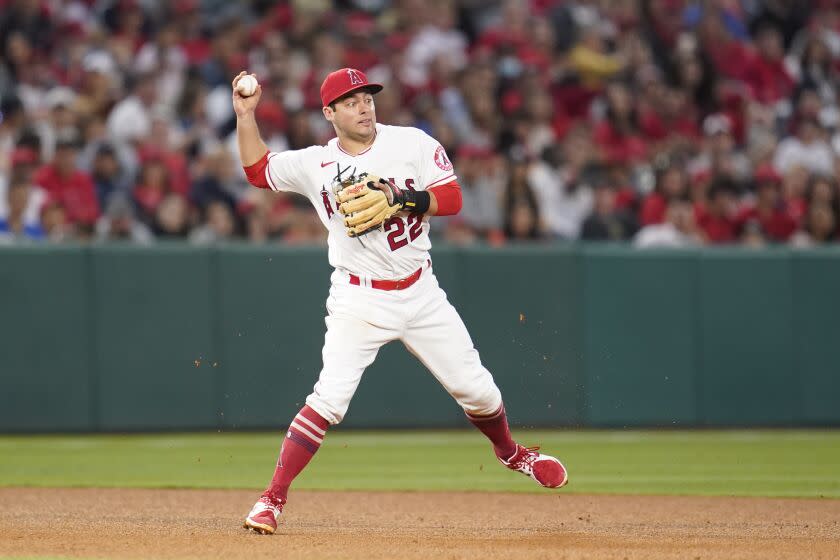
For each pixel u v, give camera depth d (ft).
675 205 138.10
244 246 119.55
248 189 134.31
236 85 58.65
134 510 70.64
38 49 150.51
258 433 119.34
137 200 126.82
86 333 115.55
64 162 123.85
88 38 150.20
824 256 130.21
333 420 58.29
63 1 156.87
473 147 147.23
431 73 156.04
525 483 87.04
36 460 99.55
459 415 123.75
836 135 172.45
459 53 172.24
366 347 58.59
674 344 126.41
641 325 125.80
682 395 126.41
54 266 114.73
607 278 125.29
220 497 77.61
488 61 160.76
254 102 59.06
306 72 153.17
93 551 52.39
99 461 99.14
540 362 123.65
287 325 120.16
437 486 85.46
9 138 131.85
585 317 124.98
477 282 122.62
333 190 57.77
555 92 162.09
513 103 153.99
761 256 128.77
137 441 113.19
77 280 115.34
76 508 71.51
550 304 124.16
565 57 171.83
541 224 132.46
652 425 125.70
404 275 58.44
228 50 153.58
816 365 129.70
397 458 103.55
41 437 114.83
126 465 96.58
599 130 157.38
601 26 176.04
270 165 59.16
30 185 122.52
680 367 126.52
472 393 60.70
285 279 120.26
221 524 63.52
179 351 117.60
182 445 110.42
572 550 53.72
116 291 116.16
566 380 124.06
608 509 72.74
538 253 124.06
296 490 82.89
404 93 153.07
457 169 137.80
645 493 81.20
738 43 177.58
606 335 125.08
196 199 129.08
